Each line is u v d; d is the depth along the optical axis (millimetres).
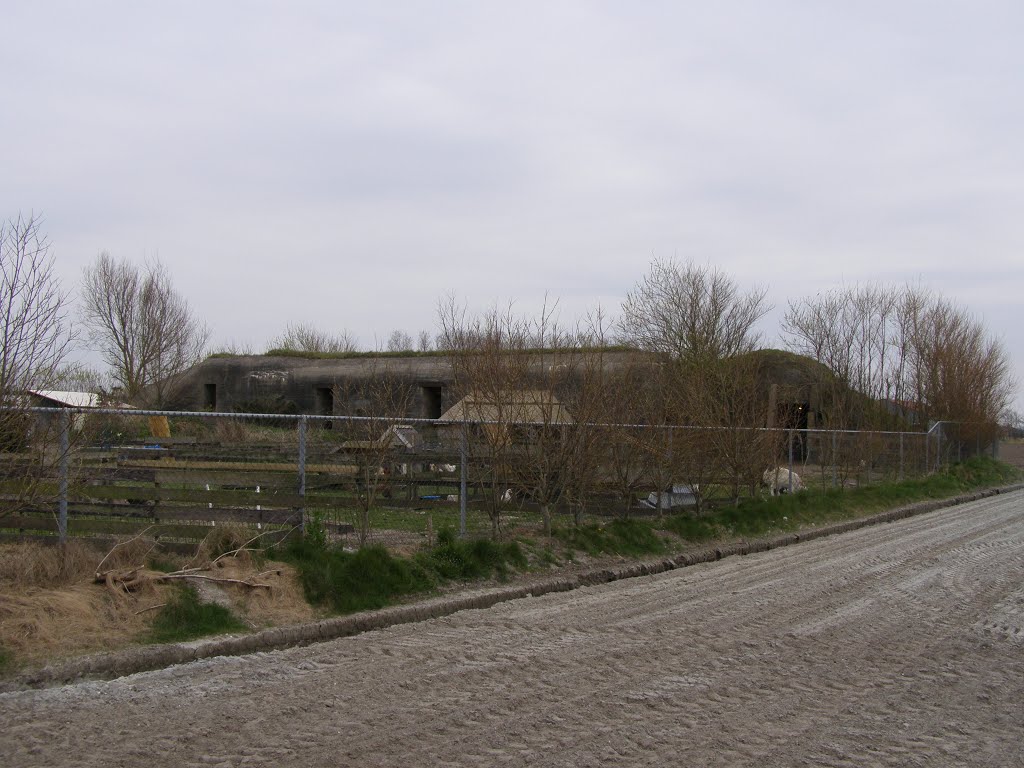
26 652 6926
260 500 9953
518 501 12969
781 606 10172
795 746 5672
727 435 17281
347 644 8039
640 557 13203
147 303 39312
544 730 5828
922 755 5594
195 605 8242
